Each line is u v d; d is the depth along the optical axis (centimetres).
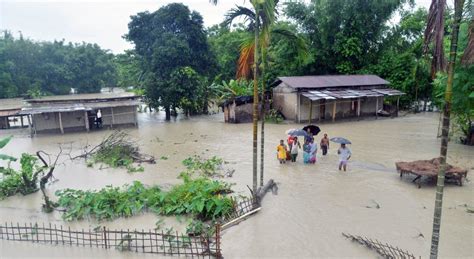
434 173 1217
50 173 1296
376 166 1543
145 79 3453
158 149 2047
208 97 3856
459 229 912
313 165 1586
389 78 3703
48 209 1106
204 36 3625
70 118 2933
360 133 2400
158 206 1088
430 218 987
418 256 787
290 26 4050
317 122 2969
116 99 2986
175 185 1277
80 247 873
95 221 1030
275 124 2906
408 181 1318
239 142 2184
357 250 826
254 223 985
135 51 3759
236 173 1483
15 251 857
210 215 1016
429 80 3519
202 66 3694
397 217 1002
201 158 1769
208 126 2947
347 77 3322
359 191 1223
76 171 1594
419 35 3788
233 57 4578
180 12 3431
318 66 4091
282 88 3120
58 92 5428
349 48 3822
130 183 1392
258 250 838
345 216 1019
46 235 939
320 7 3881
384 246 801
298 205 1109
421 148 1892
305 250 833
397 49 4022
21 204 1191
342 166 1506
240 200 1151
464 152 1778
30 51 5244
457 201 1105
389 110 3353
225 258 804
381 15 3809
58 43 5809
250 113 3125
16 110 3088
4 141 1284
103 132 2788
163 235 829
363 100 3338
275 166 1584
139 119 3625
